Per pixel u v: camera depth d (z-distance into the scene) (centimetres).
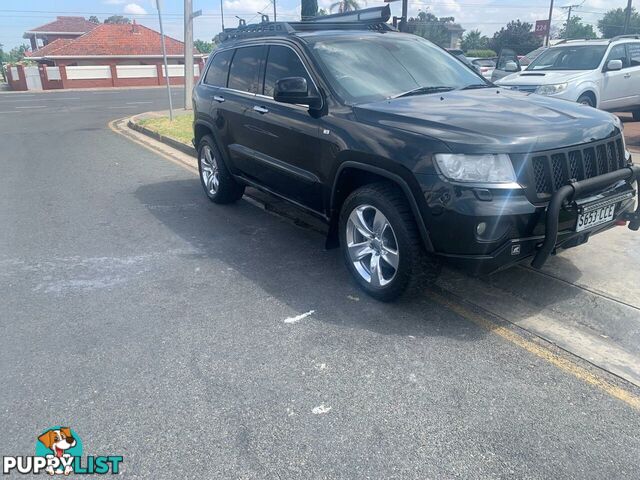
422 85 454
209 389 304
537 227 334
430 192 332
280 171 487
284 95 417
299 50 464
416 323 371
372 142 370
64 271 471
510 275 436
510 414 280
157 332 366
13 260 498
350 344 346
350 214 407
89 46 4397
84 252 516
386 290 387
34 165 949
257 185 555
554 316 375
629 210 391
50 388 307
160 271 469
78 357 338
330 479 241
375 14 549
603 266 445
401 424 274
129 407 290
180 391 303
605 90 1034
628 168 379
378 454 255
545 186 336
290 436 267
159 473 246
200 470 247
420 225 346
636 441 260
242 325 373
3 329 373
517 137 332
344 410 285
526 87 1011
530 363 323
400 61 473
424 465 248
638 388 298
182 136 1158
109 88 3941
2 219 624
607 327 359
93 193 741
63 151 1102
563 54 1100
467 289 418
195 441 265
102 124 1605
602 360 325
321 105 424
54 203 691
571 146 344
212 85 627
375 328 365
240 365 326
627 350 334
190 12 1606
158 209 658
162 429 274
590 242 496
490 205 320
